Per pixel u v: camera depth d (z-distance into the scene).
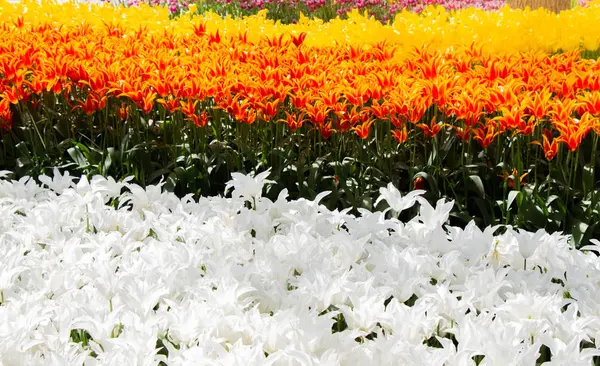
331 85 5.02
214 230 2.72
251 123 5.23
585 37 7.70
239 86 4.94
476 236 2.61
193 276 2.32
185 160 5.14
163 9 9.36
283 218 3.01
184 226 2.83
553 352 1.81
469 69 5.49
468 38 7.68
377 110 4.64
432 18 8.83
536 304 1.98
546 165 4.97
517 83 4.75
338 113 4.74
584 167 4.56
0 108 5.13
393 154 4.97
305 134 5.38
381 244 2.55
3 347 1.80
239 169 5.11
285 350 1.71
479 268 2.47
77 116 5.69
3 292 2.22
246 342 1.92
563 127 4.13
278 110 5.18
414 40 7.62
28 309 2.06
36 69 5.57
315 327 1.83
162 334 2.01
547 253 2.48
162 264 2.41
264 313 2.13
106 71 5.03
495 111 5.02
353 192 4.85
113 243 2.63
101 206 3.09
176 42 6.79
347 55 6.32
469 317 1.94
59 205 3.06
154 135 5.58
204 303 2.02
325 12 15.14
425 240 2.72
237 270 2.33
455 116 5.13
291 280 2.34
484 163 4.93
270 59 5.51
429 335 1.95
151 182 5.19
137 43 6.04
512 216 4.69
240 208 3.04
